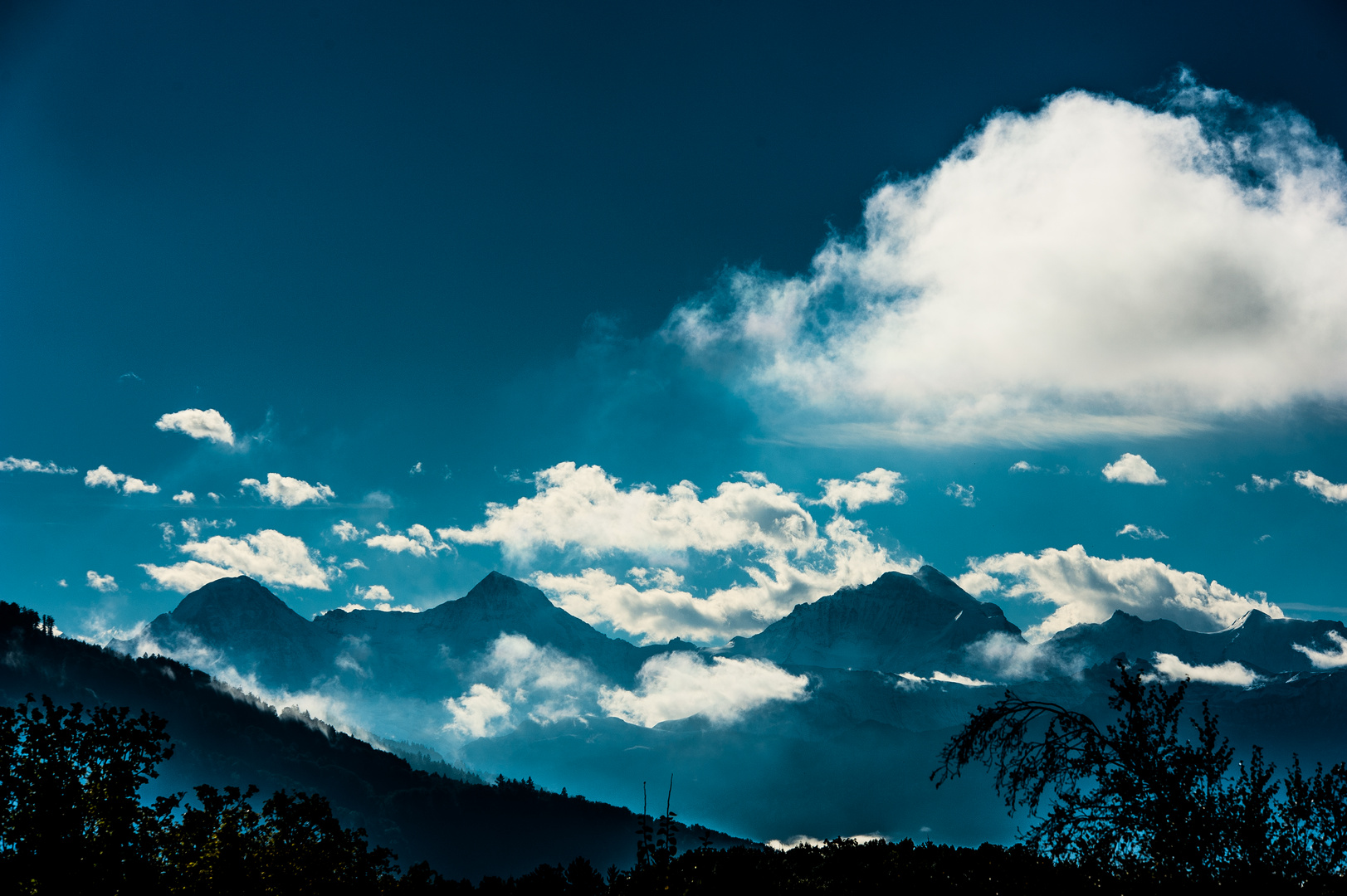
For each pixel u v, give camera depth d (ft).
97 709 85.56
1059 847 65.82
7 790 79.82
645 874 111.96
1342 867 61.26
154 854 94.07
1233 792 63.77
